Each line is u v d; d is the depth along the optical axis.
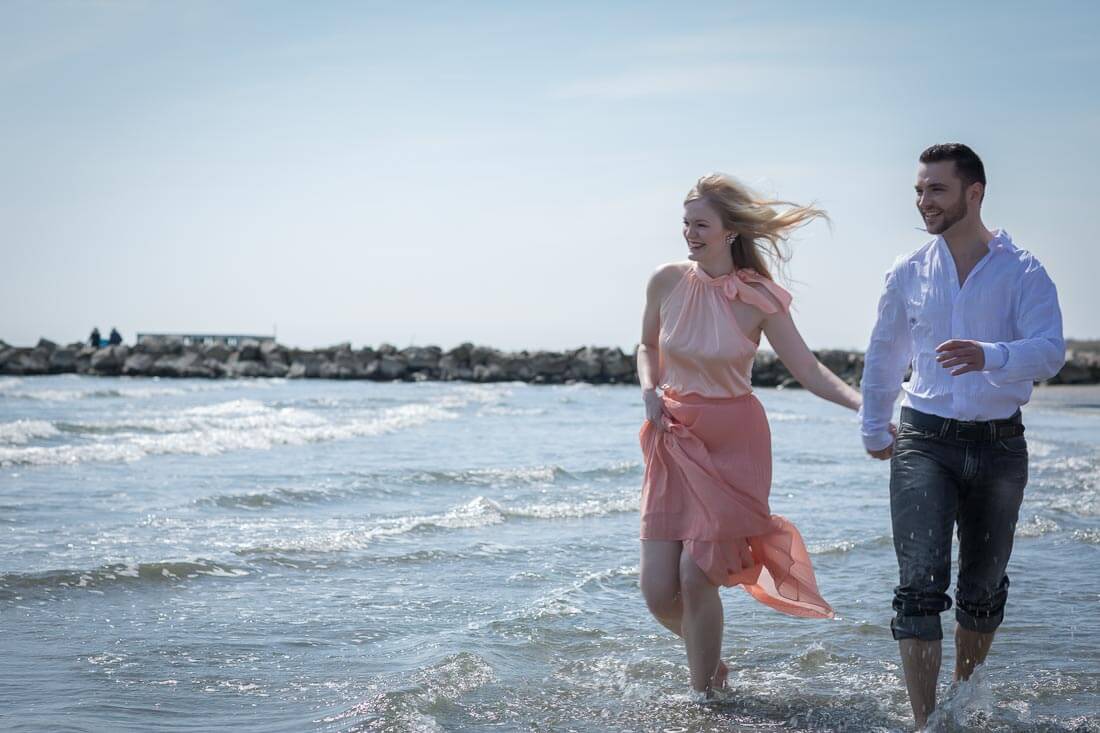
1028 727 3.95
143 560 6.48
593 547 7.66
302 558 6.92
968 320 3.78
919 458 3.87
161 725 3.82
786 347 4.33
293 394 32.41
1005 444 3.82
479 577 6.60
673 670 4.73
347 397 30.02
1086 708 4.22
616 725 4.00
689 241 4.36
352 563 6.86
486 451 14.50
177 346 52.94
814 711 4.18
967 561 4.05
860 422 4.09
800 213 4.38
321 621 5.43
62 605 5.55
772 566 4.42
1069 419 26.86
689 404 4.31
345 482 10.43
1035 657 4.95
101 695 4.14
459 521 8.46
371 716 3.92
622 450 14.97
